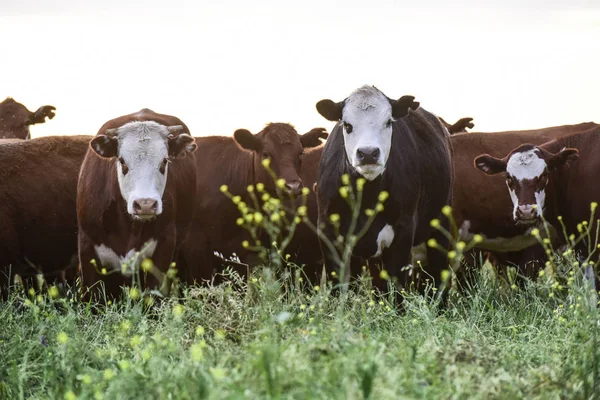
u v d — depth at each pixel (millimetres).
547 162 16125
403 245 13289
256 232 15484
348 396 5781
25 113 25000
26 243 14289
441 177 14344
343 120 13047
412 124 14203
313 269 16031
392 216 13156
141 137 12633
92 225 12992
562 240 16469
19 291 12914
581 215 16016
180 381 6699
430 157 14156
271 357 6316
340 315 7727
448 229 14883
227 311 9719
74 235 14695
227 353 7344
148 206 12234
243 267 15539
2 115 24797
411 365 6797
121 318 9953
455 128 21031
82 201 13078
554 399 6965
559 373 7500
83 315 10797
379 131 12828
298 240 15828
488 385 6762
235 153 16031
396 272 13266
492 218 17297
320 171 13609
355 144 12820
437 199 14367
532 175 16031
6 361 8477
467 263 17359
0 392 7688
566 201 16219
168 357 8180
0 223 13930
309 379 6223
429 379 6797
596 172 15969
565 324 9516
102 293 13062
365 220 13047
